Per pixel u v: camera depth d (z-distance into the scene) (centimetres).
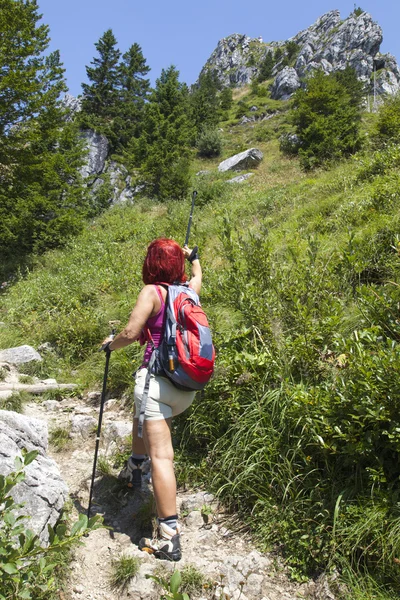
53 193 1908
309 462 315
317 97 2297
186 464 374
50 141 2211
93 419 450
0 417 318
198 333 274
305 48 9200
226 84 11719
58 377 595
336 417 306
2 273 1544
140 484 346
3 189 1614
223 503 334
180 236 1072
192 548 296
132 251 1141
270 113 5994
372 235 598
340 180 1077
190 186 2375
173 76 3597
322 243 684
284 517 300
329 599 252
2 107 1431
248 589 262
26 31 1459
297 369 390
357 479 295
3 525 248
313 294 460
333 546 268
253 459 337
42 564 218
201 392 399
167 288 290
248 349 431
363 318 420
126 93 4288
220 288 564
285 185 1587
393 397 283
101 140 3366
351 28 9069
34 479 275
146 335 290
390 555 250
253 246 511
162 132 3136
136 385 290
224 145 4200
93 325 665
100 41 3909
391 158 977
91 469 384
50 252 1672
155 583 260
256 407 359
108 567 278
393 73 8488
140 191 2791
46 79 1670
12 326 812
